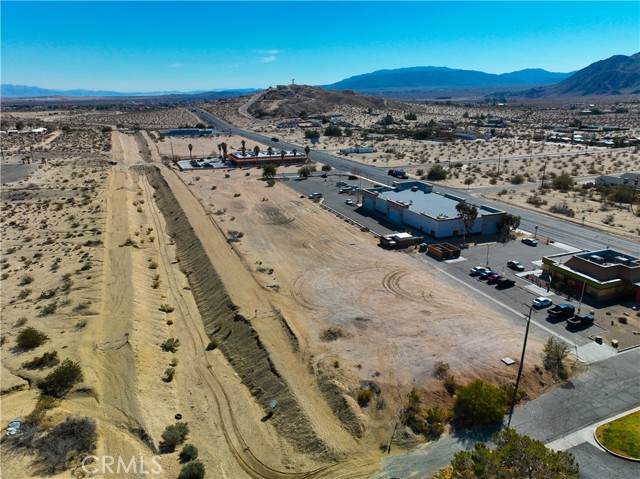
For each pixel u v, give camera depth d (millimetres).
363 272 59312
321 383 36438
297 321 46062
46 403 32188
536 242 70188
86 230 73688
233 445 30797
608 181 106500
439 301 50719
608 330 44188
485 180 118375
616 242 70500
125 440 29562
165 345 42750
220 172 131125
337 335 43281
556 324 45562
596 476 27594
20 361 37938
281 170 135250
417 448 30016
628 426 31359
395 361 38844
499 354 39719
